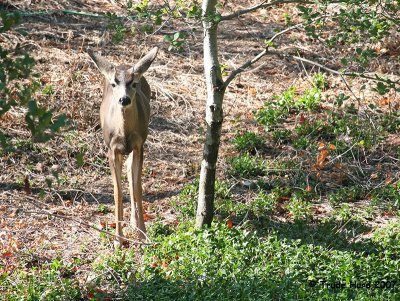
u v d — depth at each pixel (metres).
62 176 14.45
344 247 11.85
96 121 15.95
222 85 11.74
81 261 11.63
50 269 11.23
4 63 6.70
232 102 17.17
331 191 14.14
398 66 18.39
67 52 17.97
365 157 15.14
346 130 15.77
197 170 14.82
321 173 14.67
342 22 10.54
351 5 10.54
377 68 18.45
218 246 11.35
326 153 14.40
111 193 14.07
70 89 16.42
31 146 15.06
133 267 11.20
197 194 13.65
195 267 10.69
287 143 15.68
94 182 14.40
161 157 15.30
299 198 13.66
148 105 13.30
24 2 19.61
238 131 16.03
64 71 17.02
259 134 15.92
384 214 13.26
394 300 9.88
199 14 10.58
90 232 12.57
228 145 15.63
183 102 17.06
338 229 12.62
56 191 13.66
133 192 12.48
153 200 13.82
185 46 18.92
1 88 6.50
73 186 14.16
